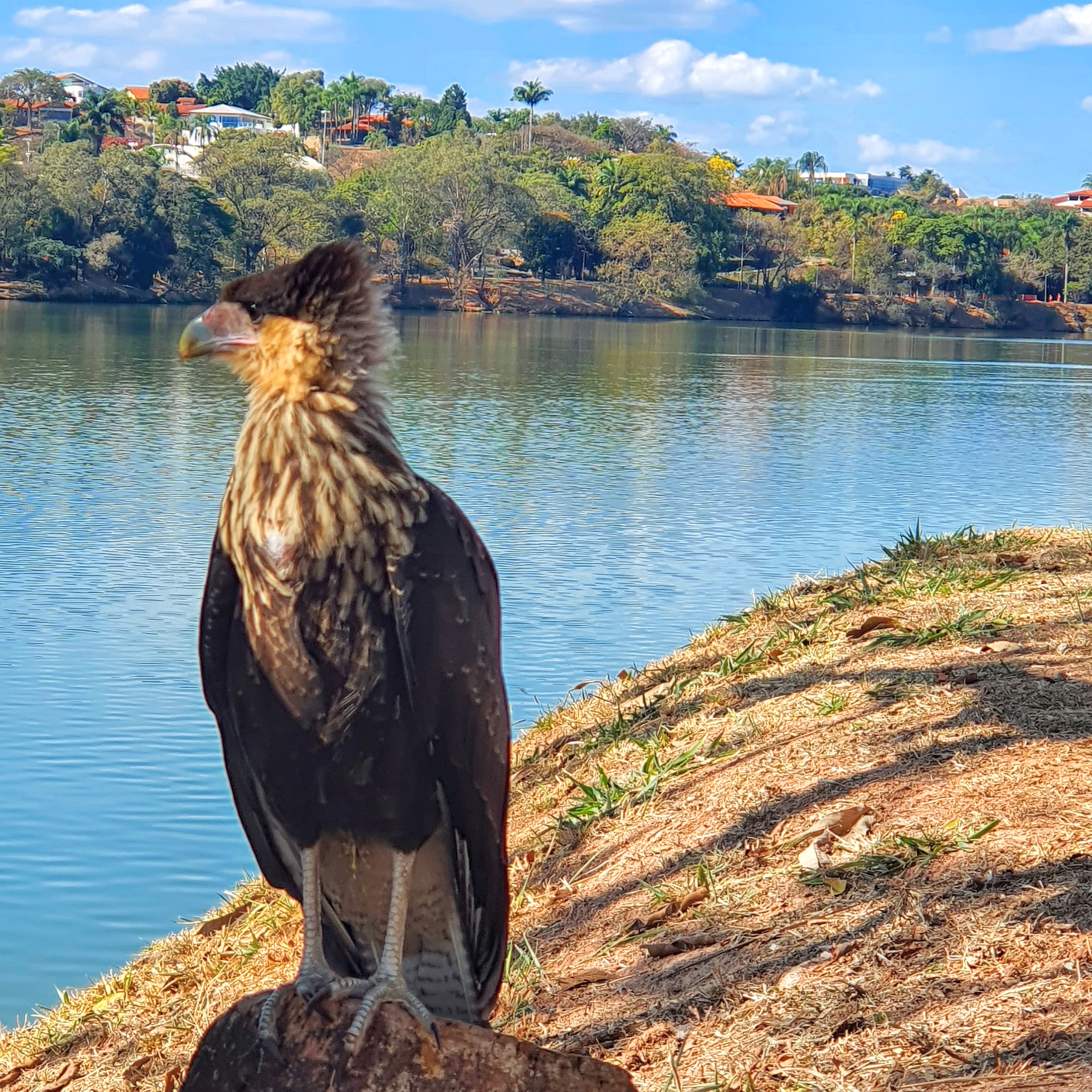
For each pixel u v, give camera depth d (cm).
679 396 4562
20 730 1092
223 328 304
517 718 1053
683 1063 384
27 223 10212
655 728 666
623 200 14125
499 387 4672
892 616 721
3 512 2072
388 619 307
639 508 2188
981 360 8062
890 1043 362
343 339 303
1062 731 524
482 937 340
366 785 310
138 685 1220
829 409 4241
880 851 460
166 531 1961
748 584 1603
